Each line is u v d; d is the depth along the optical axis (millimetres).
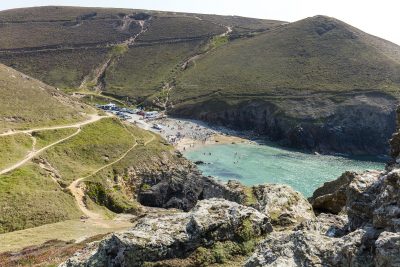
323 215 19703
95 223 65125
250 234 17219
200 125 194750
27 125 100375
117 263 15781
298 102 191875
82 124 111250
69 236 50688
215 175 122188
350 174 33969
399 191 13055
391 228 12445
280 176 123500
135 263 15594
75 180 86375
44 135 98438
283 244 13273
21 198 72062
